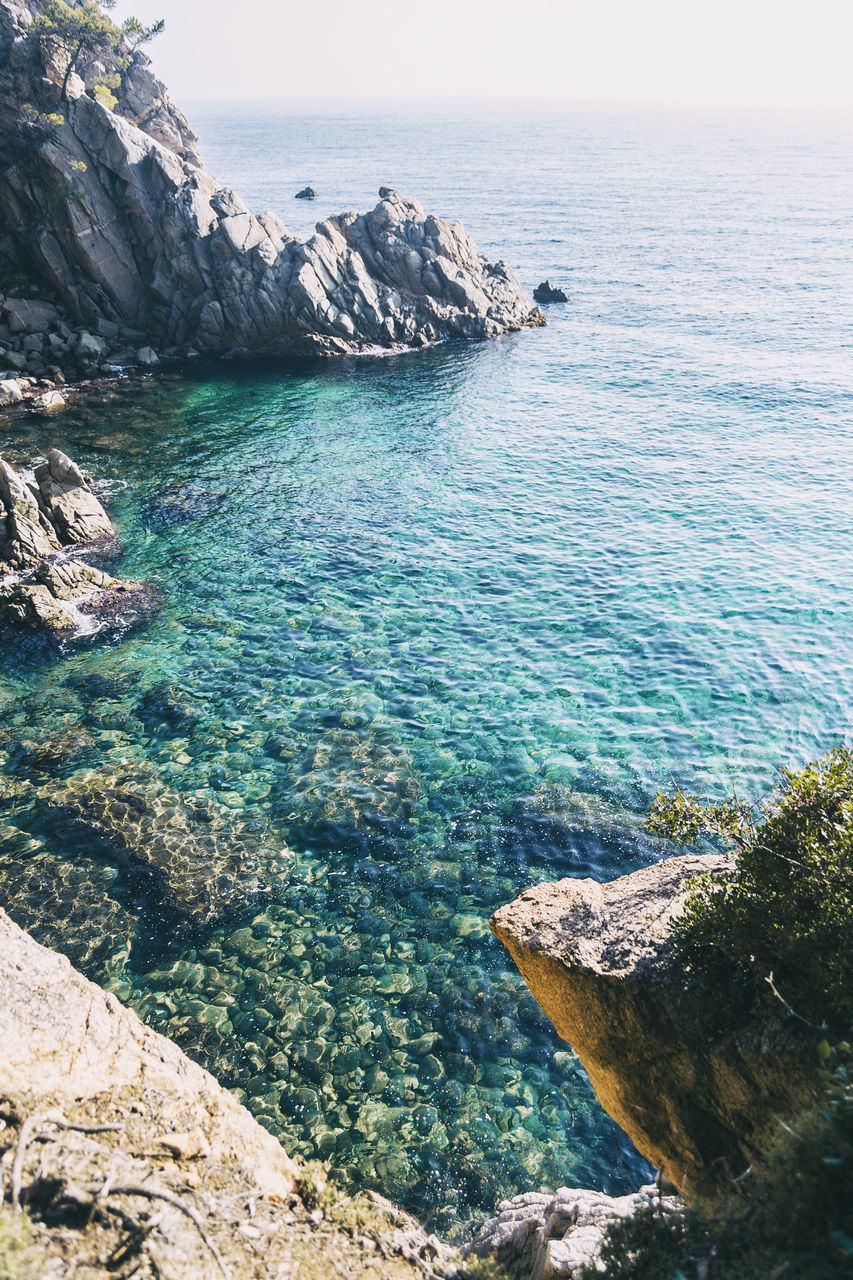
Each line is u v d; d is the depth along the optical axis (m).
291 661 28.56
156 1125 6.66
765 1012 7.45
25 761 23.41
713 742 24.44
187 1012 16.53
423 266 74.00
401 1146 14.34
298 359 67.75
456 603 32.47
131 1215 5.77
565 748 24.30
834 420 53.59
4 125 60.97
